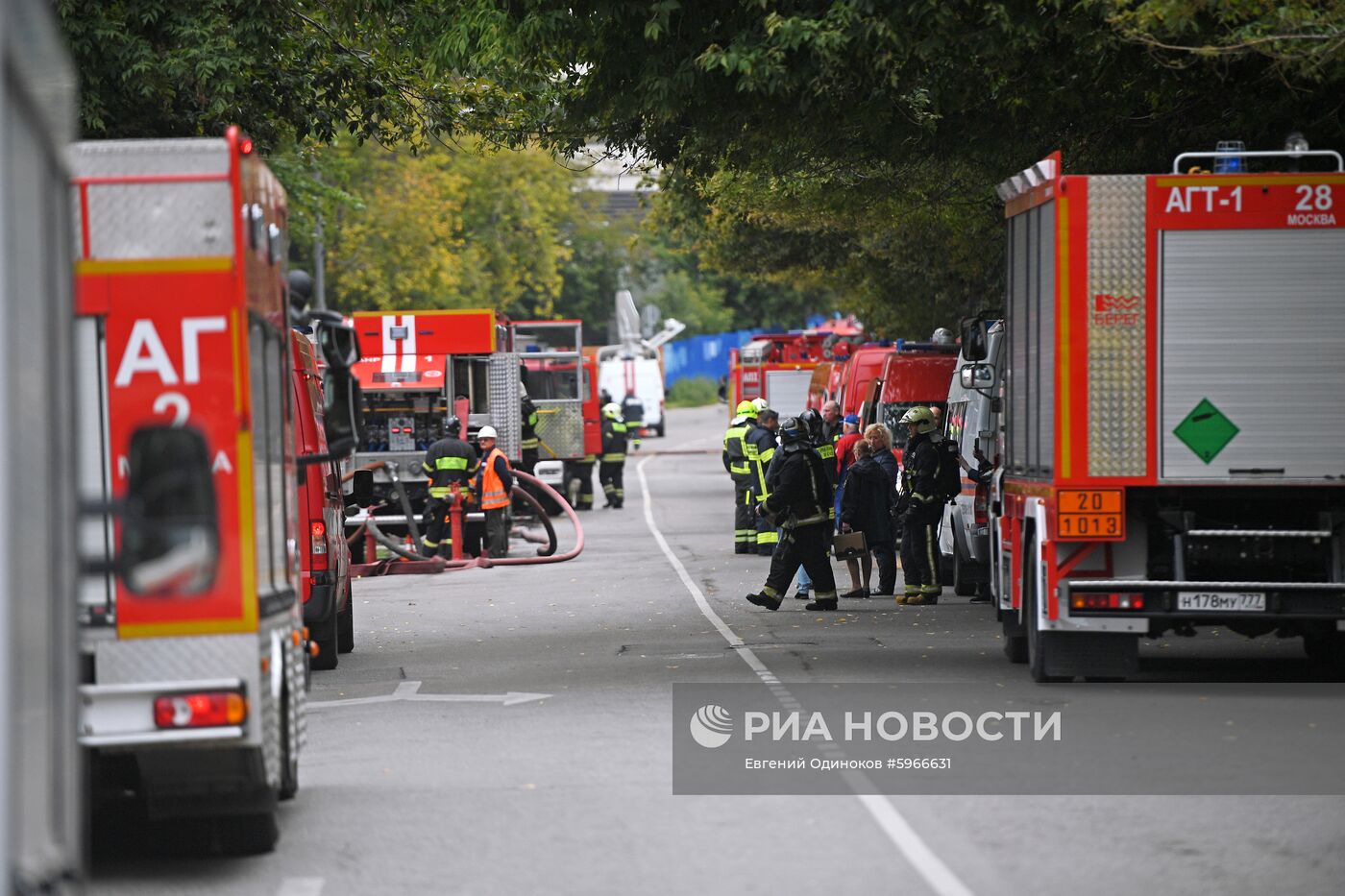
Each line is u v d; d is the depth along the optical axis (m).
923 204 83.94
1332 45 42.28
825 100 49.38
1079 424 40.16
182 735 23.09
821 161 70.56
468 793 30.12
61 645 14.30
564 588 71.88
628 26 48.72
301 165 132.88
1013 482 44.78
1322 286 40.22
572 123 54.81
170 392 23.39
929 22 45.94
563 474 117.12
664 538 98.06
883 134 57.22
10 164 12.77
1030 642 42.91
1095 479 40.19
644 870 24.25
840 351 111.69
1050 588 40.72
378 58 62.97
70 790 14.55
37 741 13.48
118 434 23.38
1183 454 40.19
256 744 23.58
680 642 52.16
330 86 62.97
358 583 78.19
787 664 46.38
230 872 24.89
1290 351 40.22
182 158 23.86
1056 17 47.31
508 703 40.97
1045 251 41.44
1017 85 55.16
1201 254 40.22
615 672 45.69
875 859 24.64
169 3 55.75
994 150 60.31
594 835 26.55
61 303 14.62
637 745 34.41
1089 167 61.12
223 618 23.50
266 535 25.19
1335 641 43.72
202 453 23.41
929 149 60.31
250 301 24.27
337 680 47.00
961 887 22.92
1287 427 40.31
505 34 50.25
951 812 27.70
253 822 25.48
